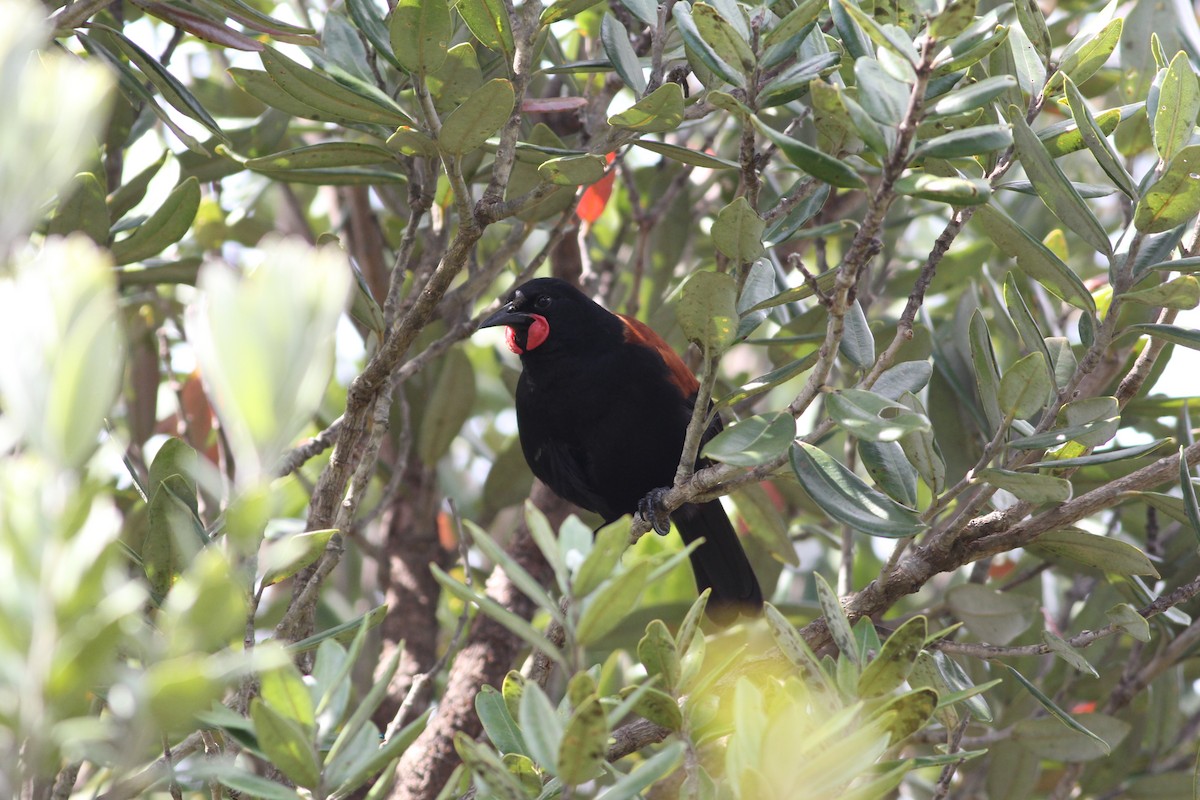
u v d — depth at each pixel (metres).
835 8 5.16
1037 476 5.25
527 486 11.06
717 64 5.41
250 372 2.22
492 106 5.31
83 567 2.37
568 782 3.70
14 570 2.35
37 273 2.25
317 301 2.27
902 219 10.92
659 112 5.77
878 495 5.61
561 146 8.15
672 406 9.16
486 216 5.68
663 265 11.09
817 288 4.93
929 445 5.52
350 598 11.25
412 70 5.42
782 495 11.11
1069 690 8.90
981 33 4.37
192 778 3.99
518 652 9.38
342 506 6.14
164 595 4.96
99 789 6.01
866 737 3.89
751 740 3.81
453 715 8.94
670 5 6.57
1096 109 12.31
